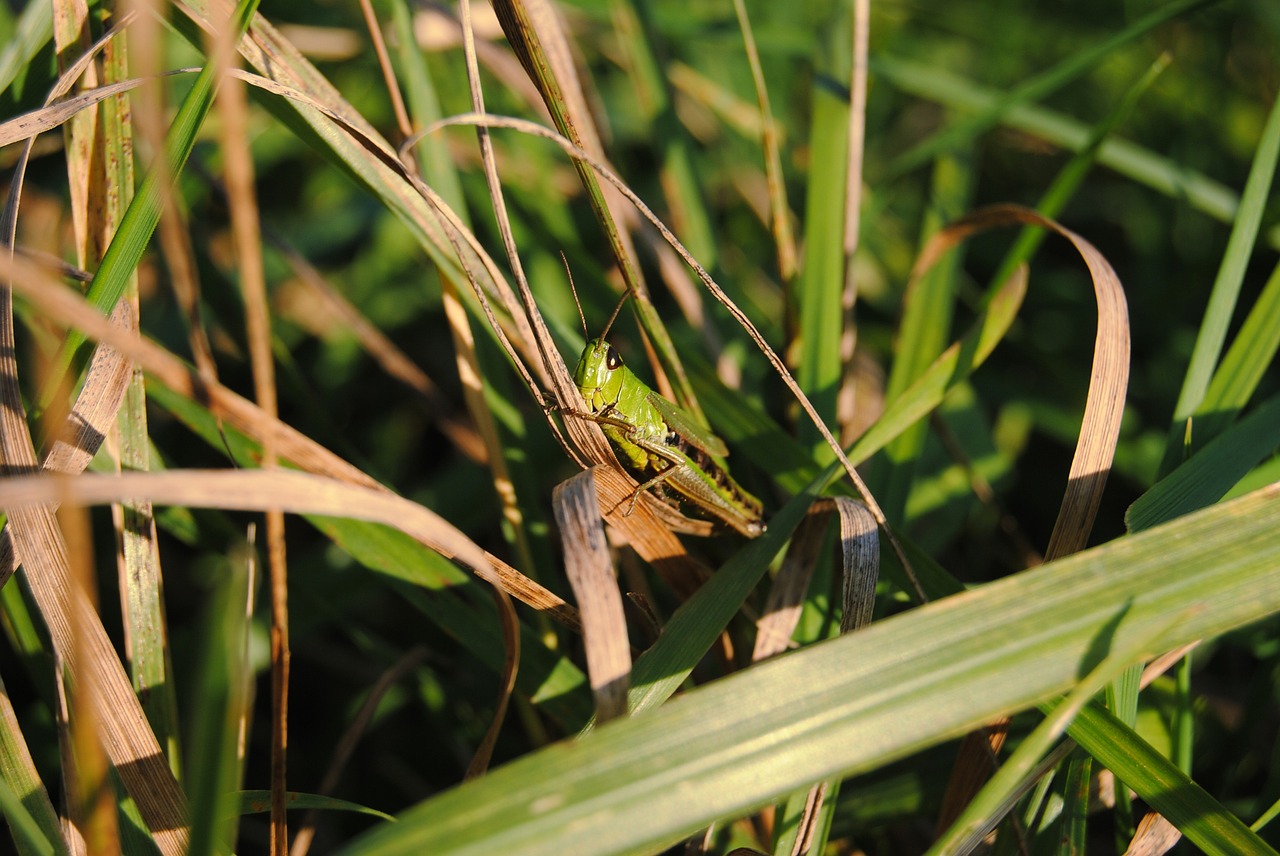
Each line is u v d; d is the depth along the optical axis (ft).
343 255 0.93
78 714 0.57
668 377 0.70
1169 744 0.66
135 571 0.64
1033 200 0.92
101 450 0.65
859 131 0.71
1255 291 0.83
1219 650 0.73
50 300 0.56
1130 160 0.79
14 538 0.61
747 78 0.93
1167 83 0.89
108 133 0.65
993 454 0.78
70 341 0.63
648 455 0.69
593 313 0.75
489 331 0.70
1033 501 0.81
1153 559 0.59
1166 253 0.86
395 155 0.63
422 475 0.83
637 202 0.62
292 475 0.58
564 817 0.57
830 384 0.71
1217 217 0.83
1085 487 0.64
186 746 0.68
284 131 0.87
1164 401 0.81
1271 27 0.84
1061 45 0.95
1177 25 0.91
